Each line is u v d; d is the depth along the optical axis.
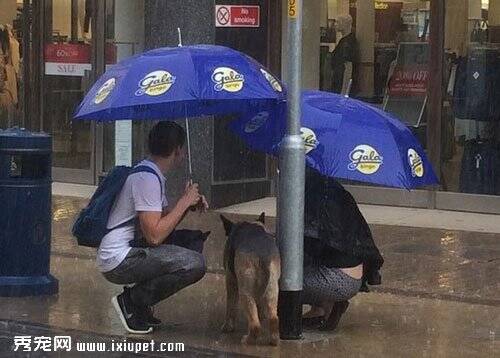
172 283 9.01
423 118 16.19
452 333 9.45
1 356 8.44
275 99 8.35
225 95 8.17
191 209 9.13
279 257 8.65
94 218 8.96
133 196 8.88
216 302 10.54
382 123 8.72
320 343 8.97
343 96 9.42
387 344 9.00
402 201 16.38
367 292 10.38
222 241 13.52
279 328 9.00
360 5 16.62
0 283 10.49
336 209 8.97
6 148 10.23
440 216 15.63
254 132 9.37
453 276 11.74
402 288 11.19
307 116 8.82
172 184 15.37
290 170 8.66
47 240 10.68
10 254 10.49
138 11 17.11
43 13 18.95
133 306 9.20
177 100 8.13
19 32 19.25
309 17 16.89
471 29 15.88
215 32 15.62
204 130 15.63
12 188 10.38
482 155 15.87
